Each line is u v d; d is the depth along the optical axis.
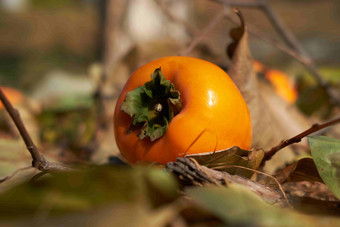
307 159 0.40
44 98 0.88
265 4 0.85
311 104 0.74
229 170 0.39
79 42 3.25
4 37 3.31
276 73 0.67
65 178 0.32
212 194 0.33
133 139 0.40
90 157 0.56
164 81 0.40
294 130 0.55
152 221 0.31
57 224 0.31
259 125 0.47
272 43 0.68
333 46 2.58
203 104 0.39
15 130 0.66
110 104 0.68
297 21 3.56
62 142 0.70
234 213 0.32
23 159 0.49
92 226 0.31
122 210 0.31
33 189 0.32
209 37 0.66
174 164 0.37
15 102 0.73
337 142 0.39
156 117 0.40
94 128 0.65
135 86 0.42
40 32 3.48
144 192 0.32
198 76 0.40
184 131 0.39
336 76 0.83
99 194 0.32
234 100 0.40
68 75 1.01
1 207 0.31
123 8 1.12
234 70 0.46
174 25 1.12
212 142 0.39
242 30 0.45
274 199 0.37
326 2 4.15
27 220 0.31
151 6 1.12
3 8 4.10
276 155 0.46
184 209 0.33
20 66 2.14
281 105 0.56
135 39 1.12
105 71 0.76
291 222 0.32
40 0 4.19
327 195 0.43
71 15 3.93
